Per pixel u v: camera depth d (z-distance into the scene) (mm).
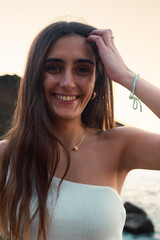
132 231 10148
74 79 2107
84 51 2125
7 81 7168
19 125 2291
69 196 2090
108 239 2043
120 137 2367
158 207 14797
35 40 2223
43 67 2123
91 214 2027
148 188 21453
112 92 2508
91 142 2352
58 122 2279
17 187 2125
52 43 2090
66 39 2096
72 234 2004
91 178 2221
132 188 21516
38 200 2043
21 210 2059
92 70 2166
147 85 2129
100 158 2299
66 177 2203
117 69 2205
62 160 2264
